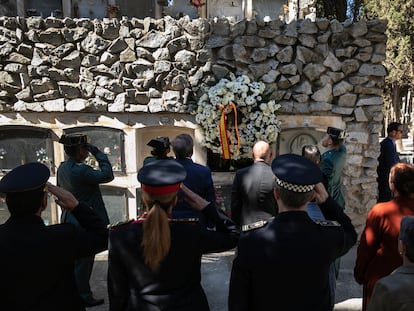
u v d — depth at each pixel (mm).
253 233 1470
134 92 4016
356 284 3244
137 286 1474
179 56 3973
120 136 4125
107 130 4125
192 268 1528
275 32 3980
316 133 4230
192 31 3961
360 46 4051
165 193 1454
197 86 4023
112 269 1506
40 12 5109
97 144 4141
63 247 1482
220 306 2861
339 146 3129
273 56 4016
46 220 4207
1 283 1401
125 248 1463
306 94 4066
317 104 4094
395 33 10586
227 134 3879
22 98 3994
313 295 1416
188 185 2566
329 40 4074
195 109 4031
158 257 1389
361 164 4207
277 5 5254
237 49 3977
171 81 3994
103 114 4102
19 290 1411
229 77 4012
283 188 1437
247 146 3930
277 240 1408
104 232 1627
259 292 1439
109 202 4223
